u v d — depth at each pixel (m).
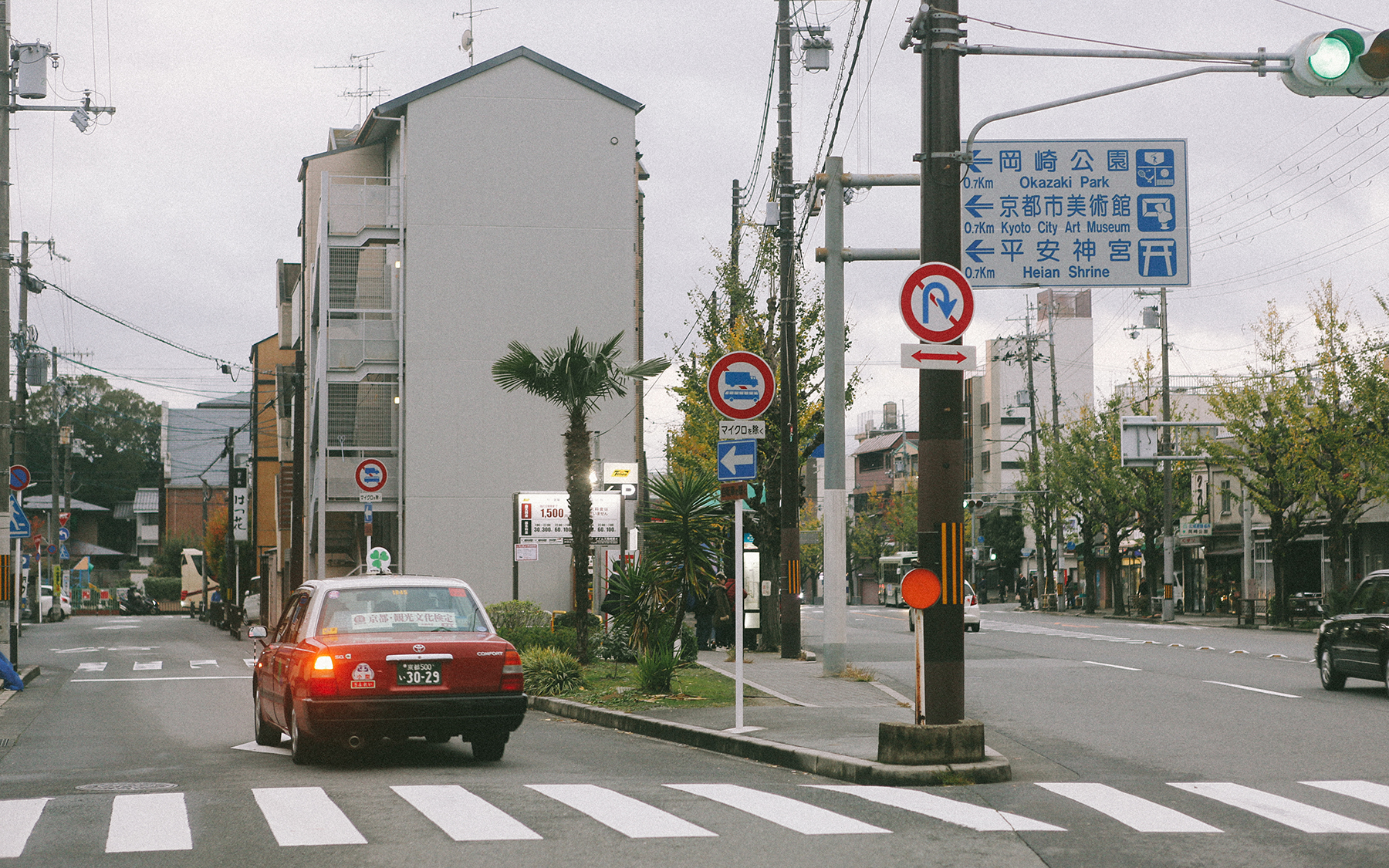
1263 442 41.72
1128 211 14.38
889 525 88.19
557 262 35.88
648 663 16.67
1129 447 45.62
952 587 10.28
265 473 54.44
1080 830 7.77
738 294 32.19
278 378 50.25
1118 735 13.13
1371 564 45.41
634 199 36.53
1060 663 23.80
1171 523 51.09
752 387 13.00
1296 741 12.49
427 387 35.16
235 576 52.88
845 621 19.38
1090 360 85.44
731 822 7.96
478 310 35.50
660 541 18.20
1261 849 7.23
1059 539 65.56
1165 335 50.81
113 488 93.94
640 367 21.14
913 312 10.30
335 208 35.41
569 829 7.67
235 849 7.11
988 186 14.38
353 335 35.25
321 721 10.62
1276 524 42.75
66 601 65.62
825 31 22.27
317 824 7.85
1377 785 9.68
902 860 6.86
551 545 35.38
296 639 11.57
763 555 27.33
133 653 33.66
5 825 7.85
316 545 37.50
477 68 35.91
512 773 10.52
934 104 10.57
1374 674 17.02
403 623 11.38
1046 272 14.31
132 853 7.00
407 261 35.31
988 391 87.12
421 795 9.02
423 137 35.66
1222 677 20.39
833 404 19.34
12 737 14.28
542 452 35.50
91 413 94.19
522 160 35.97
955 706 10.23
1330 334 39.75
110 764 11.38
